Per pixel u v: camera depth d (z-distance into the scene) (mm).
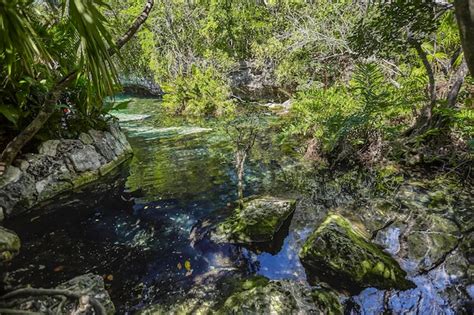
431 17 2732
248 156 4293
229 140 5098
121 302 1880
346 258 2051
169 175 3775
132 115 7570
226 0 8781
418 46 3309
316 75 7027
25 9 1835
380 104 3482
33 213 2867
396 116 4246
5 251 2227
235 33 9234
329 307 1750
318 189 3209
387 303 1824
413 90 4086
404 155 3574
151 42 8547
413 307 1790
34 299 1578
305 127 4453
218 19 8992
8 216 2771
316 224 2605
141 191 3365
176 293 1950
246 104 8008
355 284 1952
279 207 2668
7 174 2850
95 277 1931
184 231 2611
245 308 1681
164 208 2988
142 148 4863
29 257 2271
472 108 3584
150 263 2232
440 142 3490
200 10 9000
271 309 1666
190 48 8984
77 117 3885
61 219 2799
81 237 2541
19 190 2885
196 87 7527
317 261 2111
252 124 5867
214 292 1949
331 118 3912
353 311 1793
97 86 1680
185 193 3285
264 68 9281
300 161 4000
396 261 2113
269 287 1831
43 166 3189
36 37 1578
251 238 2408
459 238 2268
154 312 1793
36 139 3348
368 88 3574
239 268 2170
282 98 8578
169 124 6504
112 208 3004
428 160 3406
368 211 2734
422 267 2062
